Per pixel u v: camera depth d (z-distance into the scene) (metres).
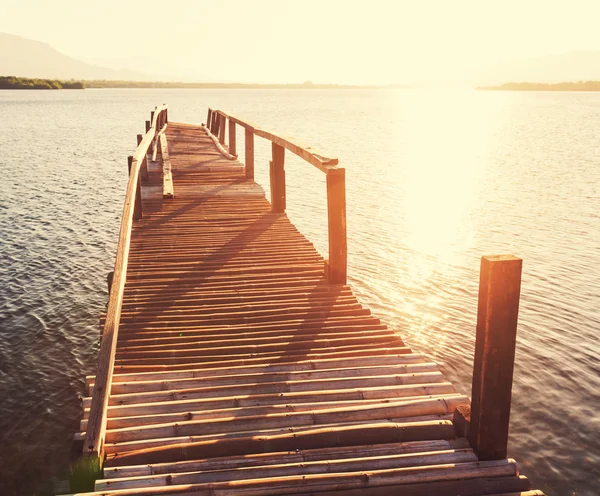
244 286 7.14
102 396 4.12
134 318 6.23
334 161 7.04
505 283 3.77
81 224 17.67
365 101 131.25
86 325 10.60
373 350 5.52
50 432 7.43
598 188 23.78
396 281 13.02
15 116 62.22
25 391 8.36
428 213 19.41
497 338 3.85
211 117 23.16
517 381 8.55
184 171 14.27
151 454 3.95
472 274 13.48
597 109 87.06
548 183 25.11
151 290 7.00
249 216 10.34
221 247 8.59
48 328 10.44
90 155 33.12
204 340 5.79
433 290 12.49
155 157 15.86
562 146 39.22
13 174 26.22
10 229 16.91
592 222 18.03
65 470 6.71
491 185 24.78
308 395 4.70
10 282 12.70
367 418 4.41
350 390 4.76
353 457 4.01
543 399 8.11
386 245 15.76
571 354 9.36
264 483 3.65
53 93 153.75
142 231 9.38
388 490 3.68
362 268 13.88
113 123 55.38
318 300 6.76
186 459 3.98
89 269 13.68
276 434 4.16
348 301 6.73
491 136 46.97
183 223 9.85
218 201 11.40
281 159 10.44
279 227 9.67
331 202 7.08
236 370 5.14
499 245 15.70
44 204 20.25
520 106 102.25
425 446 4.13
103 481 3.62
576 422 7.60
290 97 152.25
